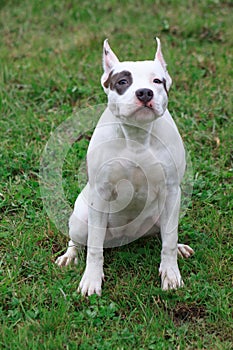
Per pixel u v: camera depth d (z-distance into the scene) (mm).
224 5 9391
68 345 3883
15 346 3859
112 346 3893
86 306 4258
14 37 8930
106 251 4867
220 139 6316
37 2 9758
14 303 4277
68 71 7703
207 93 7078
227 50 8148
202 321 4148
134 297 4344
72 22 9250
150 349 3879
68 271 4617
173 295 4312
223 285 4480
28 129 6570
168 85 4191
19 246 4898
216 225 5074
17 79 7602
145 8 9406
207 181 5660
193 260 4734
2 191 5586
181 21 8883
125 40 8484
